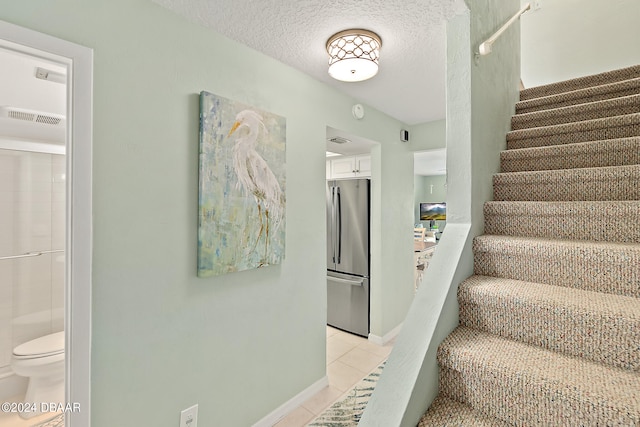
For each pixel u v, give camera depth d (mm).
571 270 1152
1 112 2115
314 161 2213
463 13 1342
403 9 1442
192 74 1496
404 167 3451
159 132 1373
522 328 1051
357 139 2814
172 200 1421
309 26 1572
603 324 899
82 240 1124
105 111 1205
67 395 1100
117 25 1236
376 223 3121
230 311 1675
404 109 2939
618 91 1932
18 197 2387
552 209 1345
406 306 3543
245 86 1739
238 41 1700
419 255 4770
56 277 2557
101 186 1197
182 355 1463
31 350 2156
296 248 2080
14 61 1732
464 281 1240
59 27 1087
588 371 857
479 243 1333
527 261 1246
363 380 2438
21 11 1011
